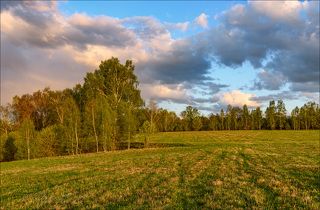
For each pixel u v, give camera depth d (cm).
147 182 2186
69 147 8062
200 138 13238
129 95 9288
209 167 3052
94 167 3741
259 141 10275
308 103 19488
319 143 7731
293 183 1930
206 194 1617
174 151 6031
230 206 1345
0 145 7588
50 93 10688
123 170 3136
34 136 7656
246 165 3141
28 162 5662
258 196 1534
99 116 8019
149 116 9562
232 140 11475
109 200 1622
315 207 1309
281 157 4009
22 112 10581
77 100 10162
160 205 1423
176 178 2312
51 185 2442
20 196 2019
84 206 1512
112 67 9200
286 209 1289
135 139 8919
